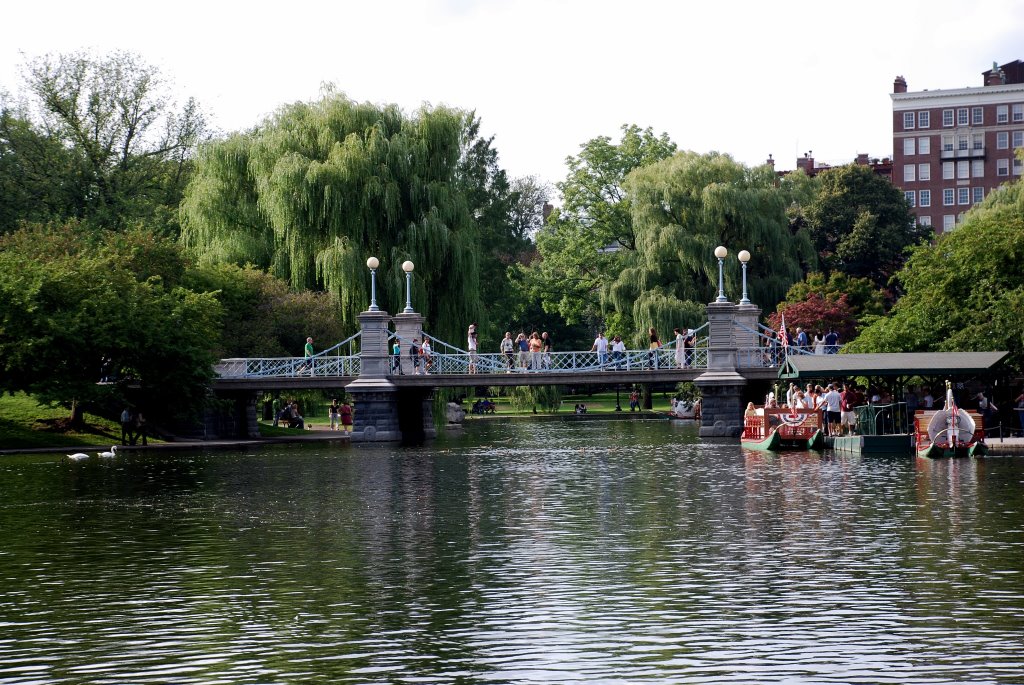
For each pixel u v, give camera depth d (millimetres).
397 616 19969
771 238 88750
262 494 37469
